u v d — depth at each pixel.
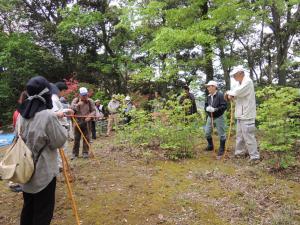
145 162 7.95
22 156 4.04
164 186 6.51
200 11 13.59
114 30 22.47
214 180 6.82
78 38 23.39
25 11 24.95
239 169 7.41
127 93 20.66
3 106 23.00
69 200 5.96
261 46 18.33
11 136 15.78
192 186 6.54
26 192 4.25
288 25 16.88
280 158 7.49
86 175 7.12
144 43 18.39
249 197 6.09
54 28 24.12
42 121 4.10
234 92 7.68
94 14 21.73
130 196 6.09
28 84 4.18
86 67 24.19
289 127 7.66
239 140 8.24
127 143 9.29
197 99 12.69
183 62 13.64
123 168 7.54
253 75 19.73
